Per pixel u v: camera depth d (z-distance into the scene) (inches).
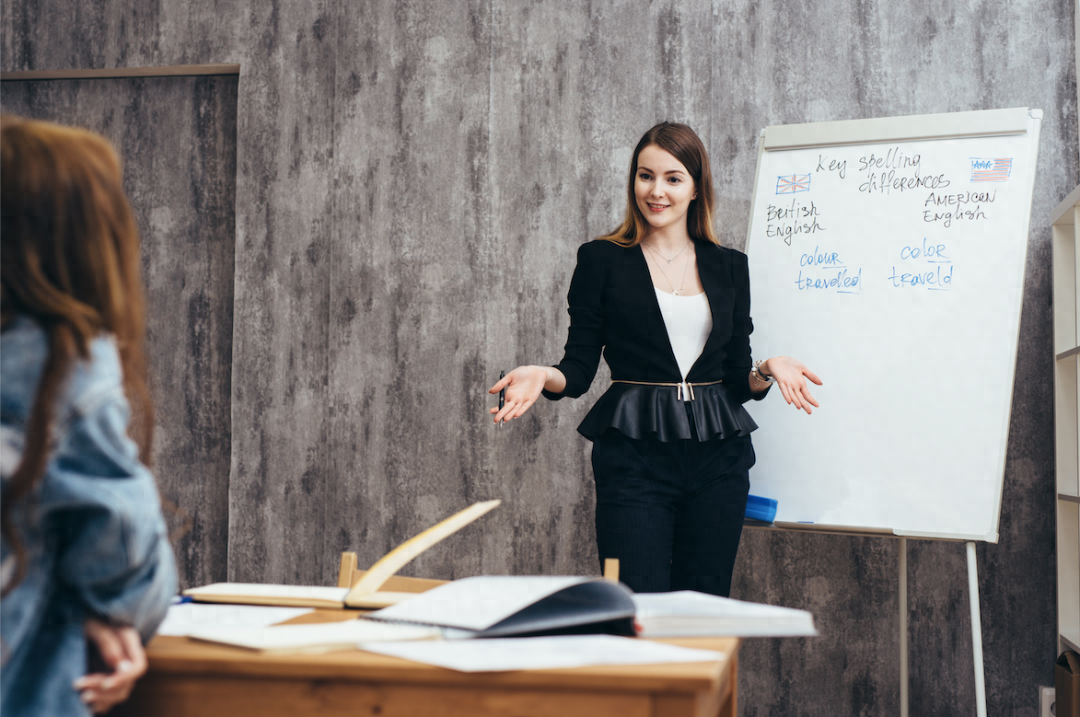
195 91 116.8
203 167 116.5
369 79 108.9
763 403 86.6
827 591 98.3
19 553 25.0
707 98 102.5
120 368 28.0
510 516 103.7
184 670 27.7
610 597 31.7
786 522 83.7
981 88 97.6
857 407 83.5
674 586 74.6
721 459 72.9
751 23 102.3
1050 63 96.4
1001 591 94.8
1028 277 95.3
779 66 101.4
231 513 108.7
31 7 115.3
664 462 71.4
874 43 99.8
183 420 115.7
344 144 109.0
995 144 83.7
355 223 108.4
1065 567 89.9
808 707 97.7
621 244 76.4
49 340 25.8
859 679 97.0
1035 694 93.5
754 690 98.8
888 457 82.0
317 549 106.9
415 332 106.7
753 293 88.2
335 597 39.8
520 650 28.2
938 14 98.9
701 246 77.5
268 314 109.5
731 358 78.3
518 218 105.3
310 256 109.1
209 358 115.9
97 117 118.1
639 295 73.1
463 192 106.5
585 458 102.8
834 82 100.3
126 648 26.8
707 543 72.6
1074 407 90.1
